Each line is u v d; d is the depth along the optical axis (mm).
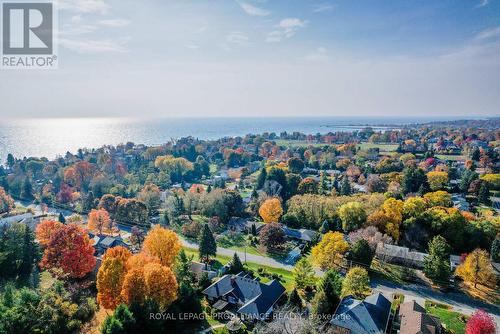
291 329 49844
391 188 145750
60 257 74188
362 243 82688
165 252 76062
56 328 54031
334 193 142000
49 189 163250
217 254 95750
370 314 58094
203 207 126375
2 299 59031
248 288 67500
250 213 130250
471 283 77500
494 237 92938
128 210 124375
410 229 99125
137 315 53094
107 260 62719
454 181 164625
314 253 84000
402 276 80062
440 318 63656
